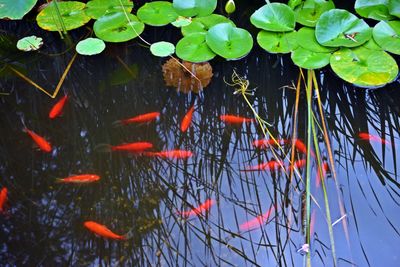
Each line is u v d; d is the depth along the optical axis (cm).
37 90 225
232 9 228
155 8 238
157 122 209
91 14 237
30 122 211
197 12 234
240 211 177
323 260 160
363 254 161
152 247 167
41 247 168
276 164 191
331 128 204
